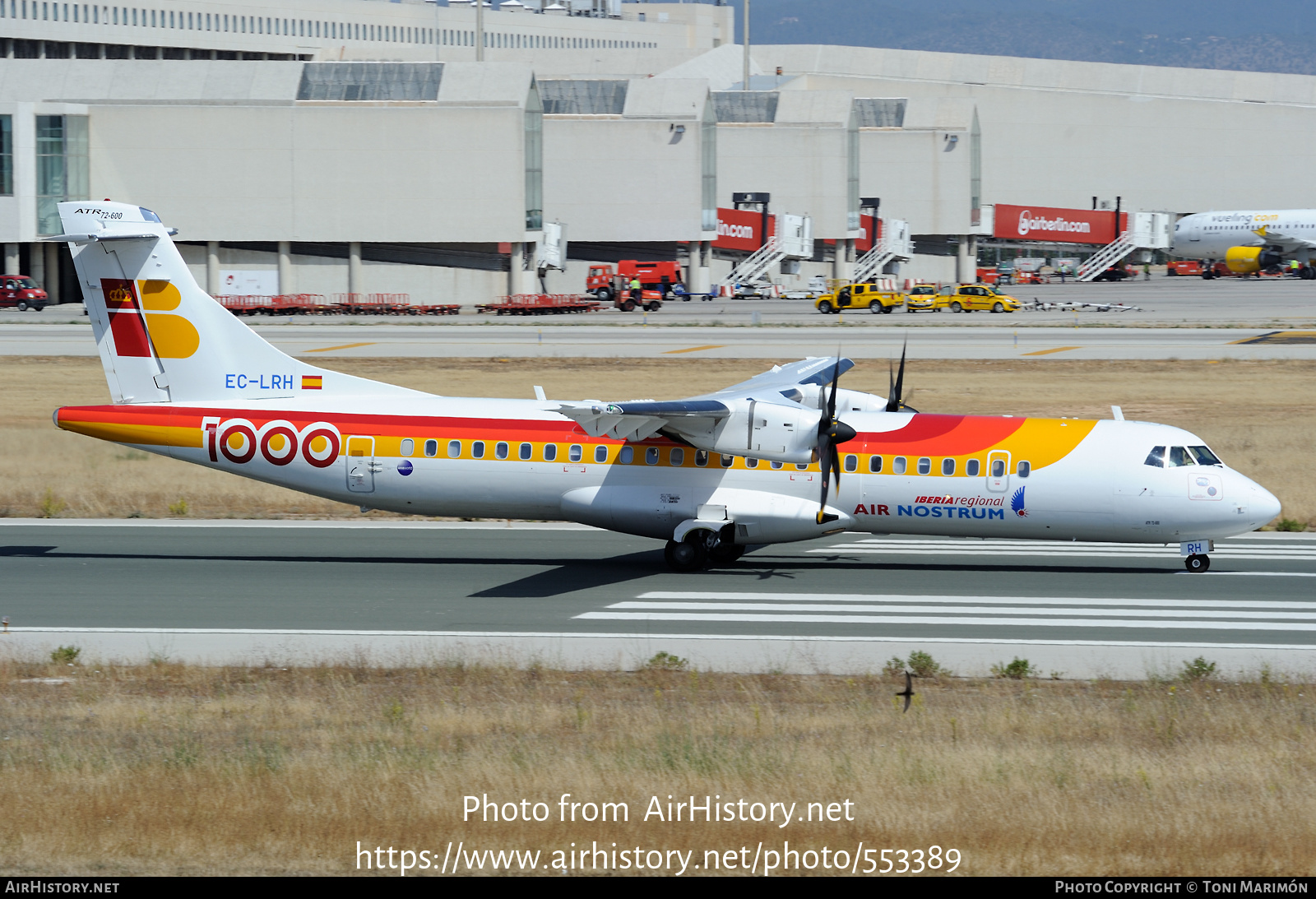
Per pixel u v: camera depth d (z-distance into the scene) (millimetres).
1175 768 53906
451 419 102125
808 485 98375
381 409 103125
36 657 73312
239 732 59312
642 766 53781
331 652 74625
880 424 99375
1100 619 83688
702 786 51375
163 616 84062
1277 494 131000
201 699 65188
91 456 155750
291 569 100188
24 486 136500
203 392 105562
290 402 104188
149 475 144500
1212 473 95125
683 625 81875
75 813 48500
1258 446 160000
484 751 56094
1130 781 52250
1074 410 190500
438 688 67125
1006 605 87750
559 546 110375
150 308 104688
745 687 67500
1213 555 105938
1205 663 70688
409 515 111812
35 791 50812
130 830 47281
